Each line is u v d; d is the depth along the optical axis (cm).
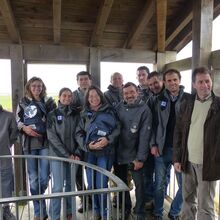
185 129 234
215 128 213
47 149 301
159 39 393
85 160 287
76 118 298
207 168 216
